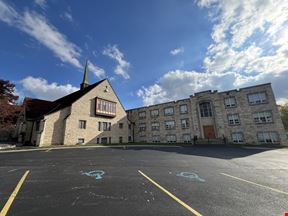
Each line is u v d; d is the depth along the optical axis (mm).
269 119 24562
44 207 4066
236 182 6305
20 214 3725
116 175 7148
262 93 25812
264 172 7965
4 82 24766
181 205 4254
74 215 3689
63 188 5438
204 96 31016
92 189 5367
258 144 24250
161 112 36688
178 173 7633
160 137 35531
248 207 4199
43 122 22047
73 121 24766
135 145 24875
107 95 31312
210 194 5043
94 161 10492
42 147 18953
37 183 5941
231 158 12250
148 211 3910
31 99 31375
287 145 22516
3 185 5703
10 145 20516
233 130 27188
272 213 3912
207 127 29703
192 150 17656
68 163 9766
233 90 28422
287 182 6359
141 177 6871
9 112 21969
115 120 32250
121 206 4156
